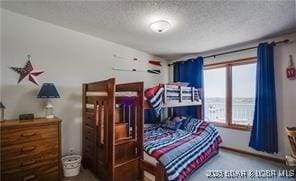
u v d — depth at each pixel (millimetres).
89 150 2488
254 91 3277
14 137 1790
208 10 2021
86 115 2590
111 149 1953
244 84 3418
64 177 2287
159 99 2744
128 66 3574
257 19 2248
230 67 3588
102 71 3100
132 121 2334
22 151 1836
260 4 1884
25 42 2268
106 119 2072
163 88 2877
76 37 2754
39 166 1947
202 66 3922
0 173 1719
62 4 1963
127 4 1926
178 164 2062
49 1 1911
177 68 4398
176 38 3008
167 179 1906
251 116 3326
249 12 2062
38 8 2068
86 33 2834
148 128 3398
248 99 3369
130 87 2373
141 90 2240
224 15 2143
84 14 2186
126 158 2160
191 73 4062
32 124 1894
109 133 2000
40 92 2162
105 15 2197
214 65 3809
